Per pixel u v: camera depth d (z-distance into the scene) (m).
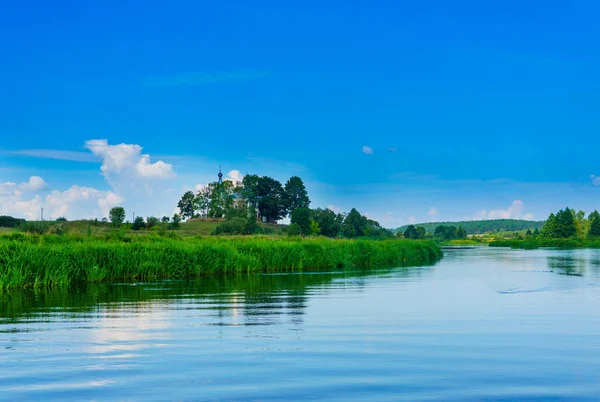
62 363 10.17
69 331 13.35
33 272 25.19
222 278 30.23
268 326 13.99
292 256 37.88
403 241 58.00
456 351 11.09
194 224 115.69
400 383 8.85
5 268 24.47
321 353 10.94
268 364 10.06
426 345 11.66
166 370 9.66
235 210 122.69
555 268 39.31
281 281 28.08
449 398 8.09
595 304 18.33
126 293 22.17
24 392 8.41
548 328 13.65
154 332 13.20
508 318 15.25
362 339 12.30
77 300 19.69
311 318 15.30
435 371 9.57
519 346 11.55
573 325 14.07
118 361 10.31
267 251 37.06
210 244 35.97
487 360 10.34
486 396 8.18
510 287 24.48
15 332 13.23
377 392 8.38
